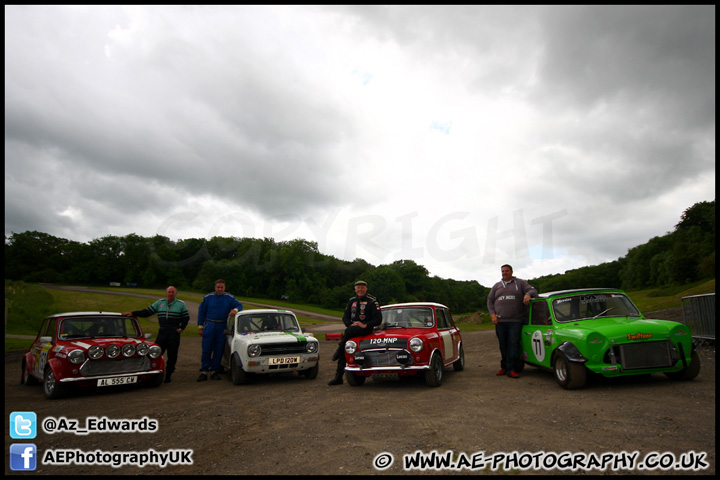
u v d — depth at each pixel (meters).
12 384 10.16
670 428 4.63
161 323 9.95
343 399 7.11
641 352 6.70
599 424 4.91
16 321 33.06
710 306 10.76
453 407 6.14
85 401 7.68
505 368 9.09
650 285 88.12
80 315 9.17
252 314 10.31
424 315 8.89
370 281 91.31
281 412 6.34
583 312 7.89
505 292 8.95
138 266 96.62
